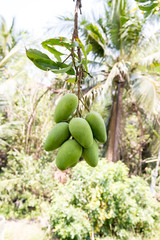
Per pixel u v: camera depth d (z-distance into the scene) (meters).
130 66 6.72
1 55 6.74
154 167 7.50
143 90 5.52
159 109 5.50
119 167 4.94
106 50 6.35
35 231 4.90
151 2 1.58
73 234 3.74
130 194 4.64
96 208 4.20
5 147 7.13
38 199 6.16
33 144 7.18
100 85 6.18
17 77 6.28
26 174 5.95
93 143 1.03
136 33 6.19
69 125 0.97
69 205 4.36
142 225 4.60
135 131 8.33
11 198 6.35
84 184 4.46
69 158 0.91
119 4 5.14
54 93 7.13
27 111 7.12
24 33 6.12
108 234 4.48
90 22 5.82
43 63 0.98
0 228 3.38
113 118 7.09
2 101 5.98
